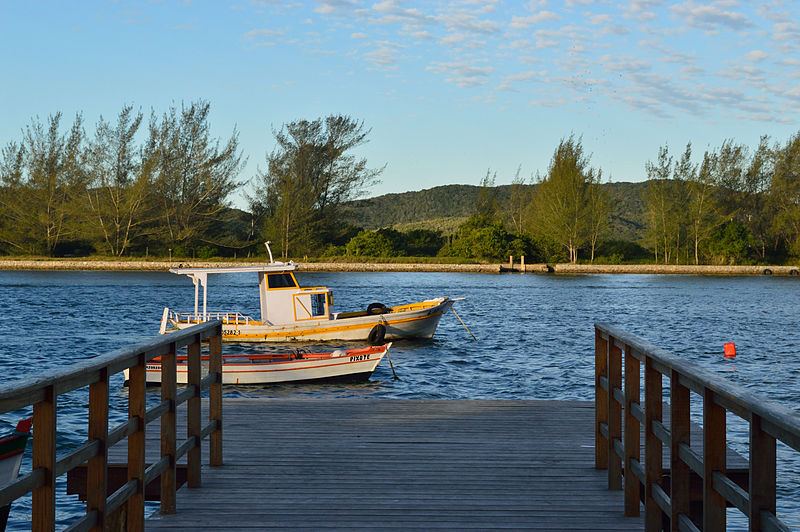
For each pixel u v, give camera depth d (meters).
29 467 10.52
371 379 18.98
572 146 84.69
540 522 5.25
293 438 7.73
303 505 5.60
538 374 20.06
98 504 3.73
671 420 3.99
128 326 30.52
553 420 8.71
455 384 18.55
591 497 5.84
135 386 4.48
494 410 9.26
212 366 6.62
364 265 79.62
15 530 8.55
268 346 24.44
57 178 77.25
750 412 2.87
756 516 2.84
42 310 36.16
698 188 84.12
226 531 5.04
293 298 25.05
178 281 62.03
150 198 78.94
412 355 23.31
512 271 81.44
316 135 85.44
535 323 33.03
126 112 76.75
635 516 5.36
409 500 5.75
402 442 7.61
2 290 48.50
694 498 6.22
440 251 87.62
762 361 23.17
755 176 89.12
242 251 83.94
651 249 92.75
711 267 81.81
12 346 24.55
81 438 12.59
